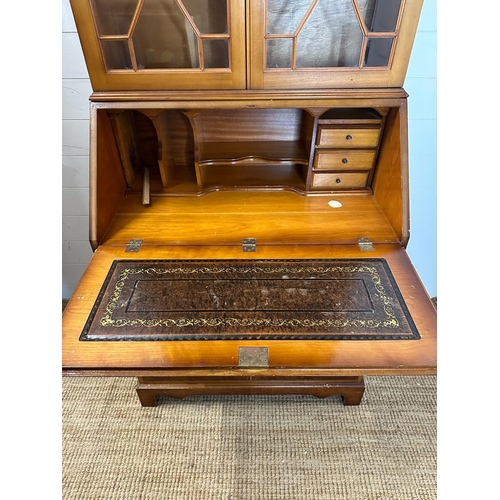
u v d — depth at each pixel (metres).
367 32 1.06
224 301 1.06
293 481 1.31
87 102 1.59
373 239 1.25
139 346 0.96
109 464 1.36
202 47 1.07
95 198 1.19
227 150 1.43
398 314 1.03
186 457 1.37
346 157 1.33
